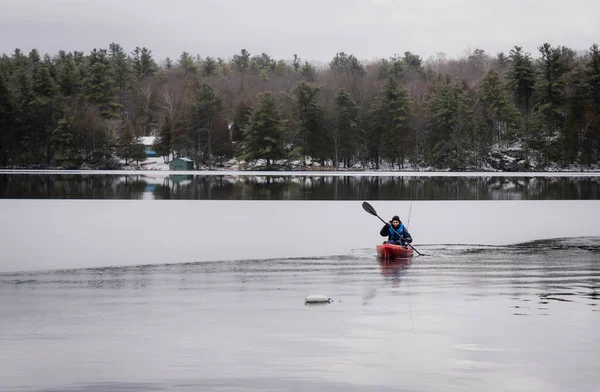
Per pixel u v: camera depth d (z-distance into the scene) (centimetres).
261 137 12950
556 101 13862
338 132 13762
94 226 3544
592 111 13438
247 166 13500
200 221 3862
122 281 1872
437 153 13300
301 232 3238
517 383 1041
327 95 15238
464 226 3562
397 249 2338
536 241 2838
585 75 13788
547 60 14062
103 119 15125
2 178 10238
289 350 1200
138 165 14225
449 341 1249
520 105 14762
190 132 14162
